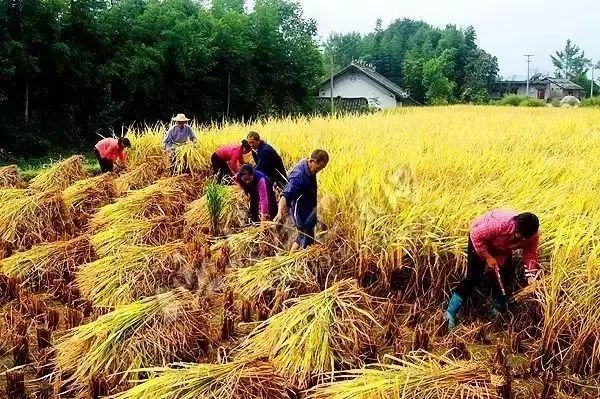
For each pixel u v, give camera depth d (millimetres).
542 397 4371
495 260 5203
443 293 5926
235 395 3963
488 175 8102
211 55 30047
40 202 8125
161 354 4652
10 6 21188
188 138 11820
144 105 27719
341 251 6344
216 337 5301
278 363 4496
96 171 13750
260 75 35031
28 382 4723
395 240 5969
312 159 6543
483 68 90375
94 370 4469
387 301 5754
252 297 5801
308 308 4816
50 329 5500
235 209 8234
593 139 13148
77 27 24141
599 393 4422
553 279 4914
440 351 5070
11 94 22891
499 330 5531
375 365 4430
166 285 5992
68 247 6859
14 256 6762
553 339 4887
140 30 26734
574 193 6527
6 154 21281
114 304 5695
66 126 24094
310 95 39500
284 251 6531
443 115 23781
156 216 7992
